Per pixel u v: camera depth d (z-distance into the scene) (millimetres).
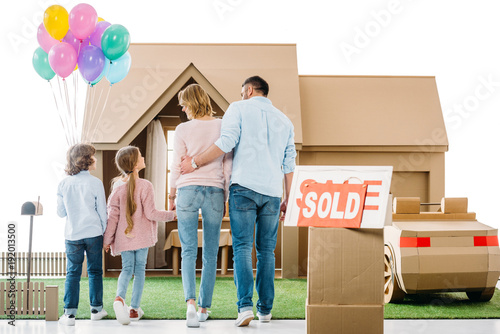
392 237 5039
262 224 4312
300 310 4785
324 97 7309
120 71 5586
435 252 4855
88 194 4418
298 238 6926
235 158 4309
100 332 4066
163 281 6371
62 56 5035
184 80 6789
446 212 5234
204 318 4383
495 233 4941
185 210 4277
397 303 5117
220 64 6941
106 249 4562
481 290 5035
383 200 3238
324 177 3359
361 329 3213
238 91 6738
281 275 6781
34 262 6621
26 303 4613
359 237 3230
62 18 5137
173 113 7492
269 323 4332
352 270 3227
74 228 4398
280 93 6797
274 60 7086
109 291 5699
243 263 4219
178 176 4438
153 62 6887
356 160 7066
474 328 4180
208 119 4465
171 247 7211
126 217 4492
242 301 4223
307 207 3328
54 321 4457
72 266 4406
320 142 6945
